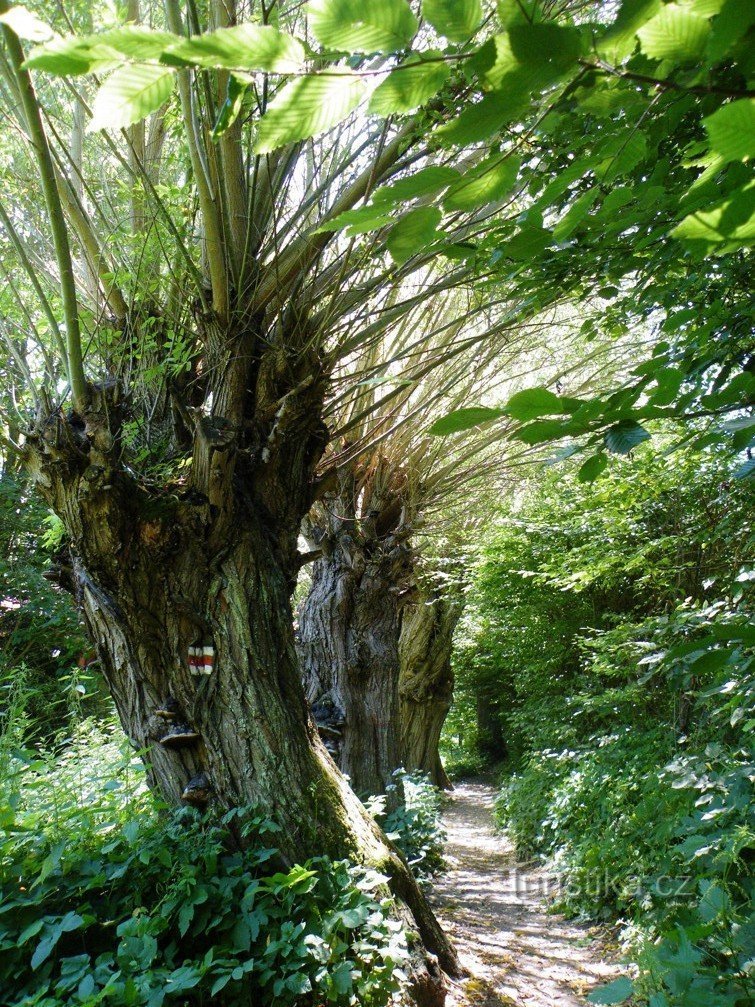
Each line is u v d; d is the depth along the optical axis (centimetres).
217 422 378
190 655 365
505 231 178
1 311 406
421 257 390
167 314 405
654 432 354
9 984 270
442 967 407
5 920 278
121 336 409
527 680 1056
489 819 1150
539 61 71
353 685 616
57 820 317
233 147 360
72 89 366
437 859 624
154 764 365
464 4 69
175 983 252
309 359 417
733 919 248
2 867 289
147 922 275
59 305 402
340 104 74
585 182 203
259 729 360
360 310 461
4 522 771
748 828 317
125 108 69
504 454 741
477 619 1192
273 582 389
